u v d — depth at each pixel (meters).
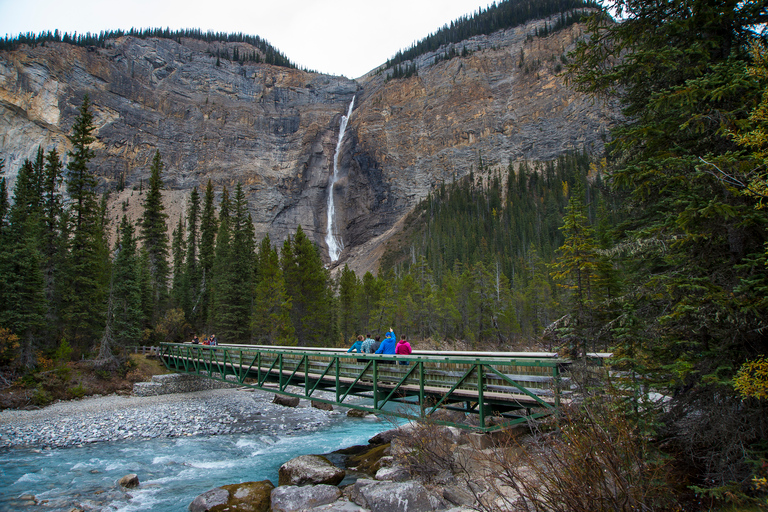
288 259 42.91
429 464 9.74
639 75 8.09
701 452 6.52
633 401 6.52
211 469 14.89
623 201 10.28
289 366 16.61
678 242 6.80
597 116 155.75
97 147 160.75
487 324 58.41
